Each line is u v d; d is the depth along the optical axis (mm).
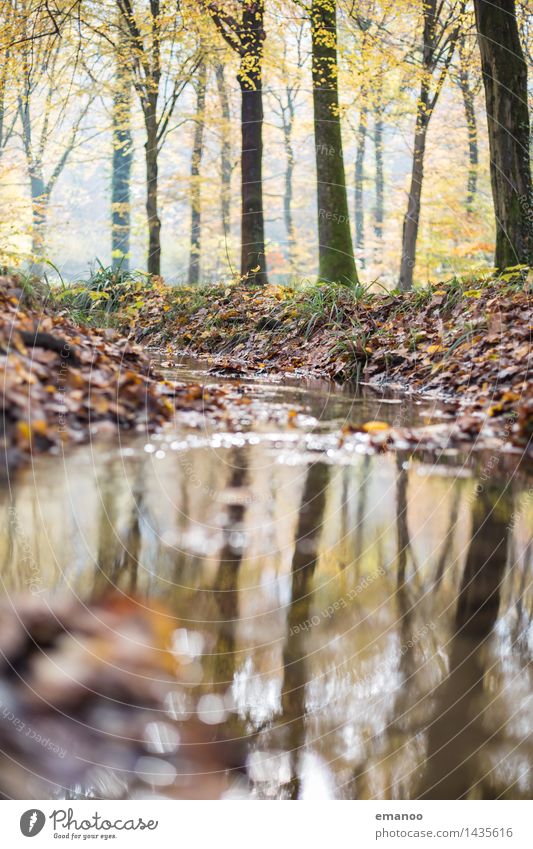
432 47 16734
